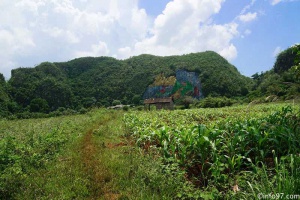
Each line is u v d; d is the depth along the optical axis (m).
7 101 53.66
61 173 5.66
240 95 79.56
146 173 5.23
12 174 5.42
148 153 6.88
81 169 5.91
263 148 5.61
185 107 59.12
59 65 100.19
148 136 7.82
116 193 4.70
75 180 5.15
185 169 5.43
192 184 4.74
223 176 4.64
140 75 99.25
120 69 103.88
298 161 4.26
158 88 91.44
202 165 5.18
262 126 5.97
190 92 87.00
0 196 4.72
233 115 16.75
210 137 5.88
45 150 7.88
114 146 8.41
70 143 8.96
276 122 6.44
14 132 13.88
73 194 4.65
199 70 93.44
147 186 4.72
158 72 98.75
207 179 4.97
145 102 56.22
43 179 5.39
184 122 13.48
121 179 5.21
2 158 5.98
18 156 6.41
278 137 5.66
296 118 6.37
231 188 4.40
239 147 5.68
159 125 11.77
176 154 6.28
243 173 4.77
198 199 4.25
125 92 91.44
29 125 17.88
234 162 5.05
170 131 7.57
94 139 9.66
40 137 9.10
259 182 4.12
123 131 11.17
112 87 92.88
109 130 11.93
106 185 4.96
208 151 5.71
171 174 5.12
